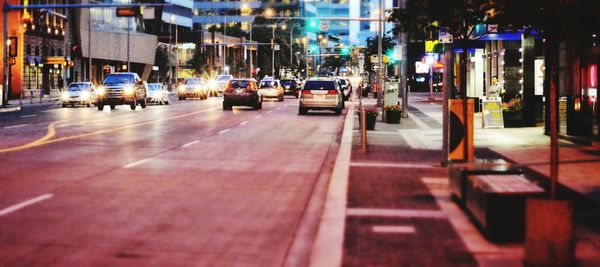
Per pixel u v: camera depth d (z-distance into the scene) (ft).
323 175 46.37
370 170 46.14
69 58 229.66
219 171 47.06
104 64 306.35
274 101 191.01
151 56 341.21
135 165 49.21
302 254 24.64
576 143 64.54
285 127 92.27
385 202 33.88
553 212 22.20
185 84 221.46
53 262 22.98
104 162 50.67
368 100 198.29
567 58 66.74
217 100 212.02
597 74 59.82
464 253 24.08
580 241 25.96
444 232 27.25
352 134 76.23
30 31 226.17
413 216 30.40
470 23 46.96
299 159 55.52
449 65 48.16
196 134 78.69
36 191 37.17
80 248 24.95
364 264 22.52
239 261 23.56
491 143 65.41
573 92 66.18
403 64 105.50
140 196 36.24
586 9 39.55
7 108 142.92
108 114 123.75
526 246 22.63
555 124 23.41
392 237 26.35
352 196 35.65
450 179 35.04
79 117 113.29
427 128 85.71
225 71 389.19
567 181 40.78
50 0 245.65
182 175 44.62
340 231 27.35
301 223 30.19
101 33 290.97
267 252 24.89
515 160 51.72
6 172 44.55
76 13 271.28
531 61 85.97
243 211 32.76
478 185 27.53
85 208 32.60
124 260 23.39
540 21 42.06
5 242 25.70
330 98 122.52
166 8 418.72
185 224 29.45
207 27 574.56
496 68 114.21
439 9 45.37
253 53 474.90
